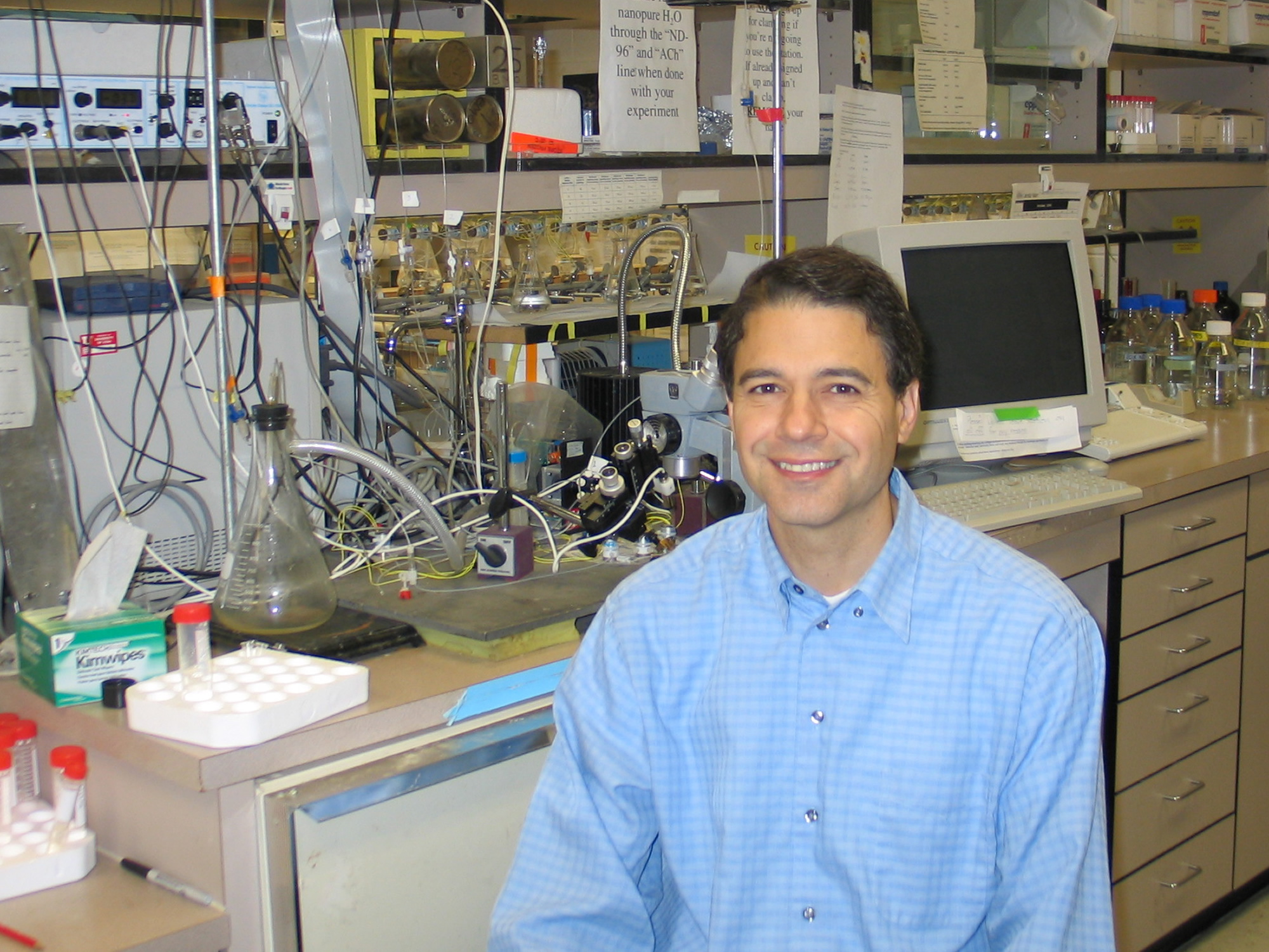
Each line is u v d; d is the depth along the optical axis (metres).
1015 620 0.98
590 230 2.44
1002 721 0.98
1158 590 2.16
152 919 1.15
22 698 1.32
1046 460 2.23
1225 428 2.60
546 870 1.07
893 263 1.96
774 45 1.99
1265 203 3.59
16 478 1.45
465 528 1.69
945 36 2.71
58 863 1.22
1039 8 2.97
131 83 1.58
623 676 1.09
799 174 2.44
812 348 0.99
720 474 1.88
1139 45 3.14
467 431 1.94
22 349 1.42
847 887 1.00
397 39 1.88
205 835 1.17
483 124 1.90
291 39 1.73
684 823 1.07
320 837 1.19
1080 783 0.96
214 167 1.46
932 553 1.05
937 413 2.01
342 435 1.81
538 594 1.49
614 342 2.34
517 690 1.36
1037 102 3.09
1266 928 2.44
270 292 1.76
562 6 2.29
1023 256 2.12
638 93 2.18
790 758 1.02
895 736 1.00
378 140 1.87
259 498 1.42
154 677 1.30
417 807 1.27
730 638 1.06
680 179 2.25
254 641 1.34
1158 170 3.27
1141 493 2.00
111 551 1.35
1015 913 0.96
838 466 0.99
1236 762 2.42
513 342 1.96
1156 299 2.98
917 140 2.74
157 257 2.12
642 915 1.05
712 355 1.88
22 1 1.71
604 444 2.00
